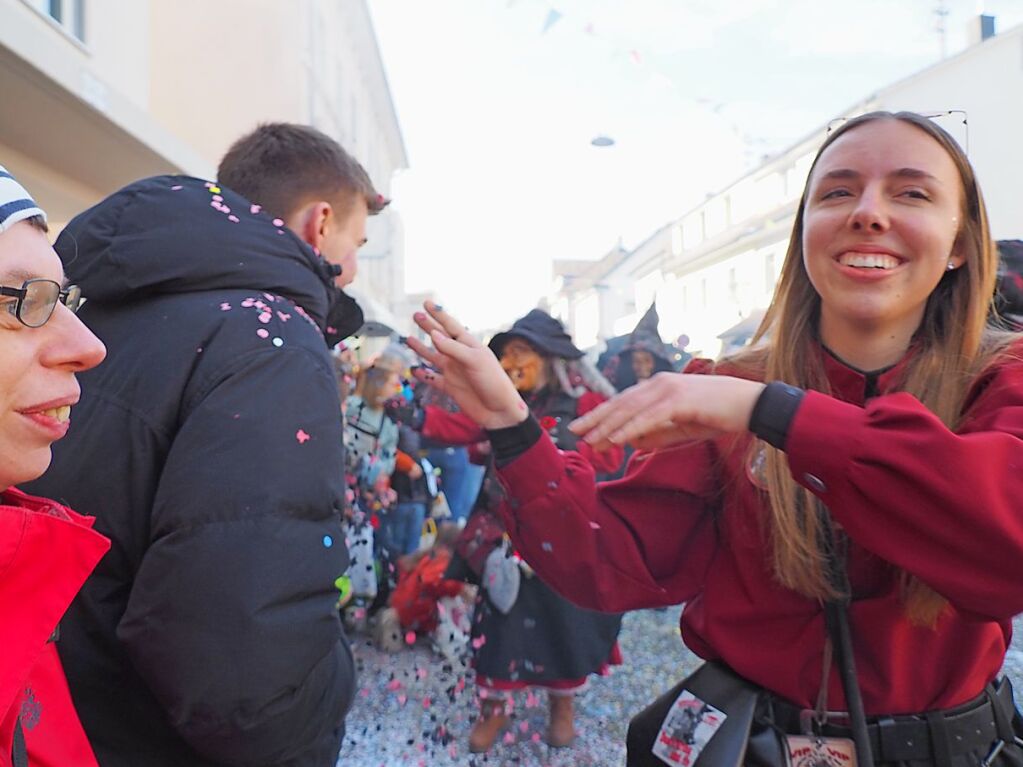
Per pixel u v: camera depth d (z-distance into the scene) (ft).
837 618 2.86
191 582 2.63
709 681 3.16
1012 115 24.67
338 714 3.33
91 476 2.88
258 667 2.66
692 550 3.41
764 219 43.01
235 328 3.03
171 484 2.75
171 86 31.53
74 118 13.16
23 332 2.02
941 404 2.85
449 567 8.28
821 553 2.86
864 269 2.84
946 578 2.34
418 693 8.86
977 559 2.29
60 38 16.60
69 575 2.22
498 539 7.96
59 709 2.55
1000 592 2.29
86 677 2.90
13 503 2.42
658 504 3.40
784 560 2.90
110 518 2.88
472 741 7.68
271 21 31.96
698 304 50.78
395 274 65.72
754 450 3.08
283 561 2.73
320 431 3.01
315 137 4.50
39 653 2.15
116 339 3.10
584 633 7.80
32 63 10.73
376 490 10.75
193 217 3.24
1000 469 2.30
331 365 3.30
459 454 15.94
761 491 3.04
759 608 3.04
